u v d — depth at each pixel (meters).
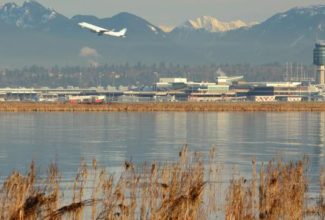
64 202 149.25
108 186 124.19
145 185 126.19
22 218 100.69
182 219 111.75
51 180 122.00
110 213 116.75
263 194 127.88
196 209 114.56
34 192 106.19
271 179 128.38
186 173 124.75
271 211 123.94
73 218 109.56
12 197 106.56
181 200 112.50
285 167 143.38
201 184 116.69
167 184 121.38
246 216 122.00
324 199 151.50
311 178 185.25
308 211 136.62
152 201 122.38
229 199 126.06
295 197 126.38
